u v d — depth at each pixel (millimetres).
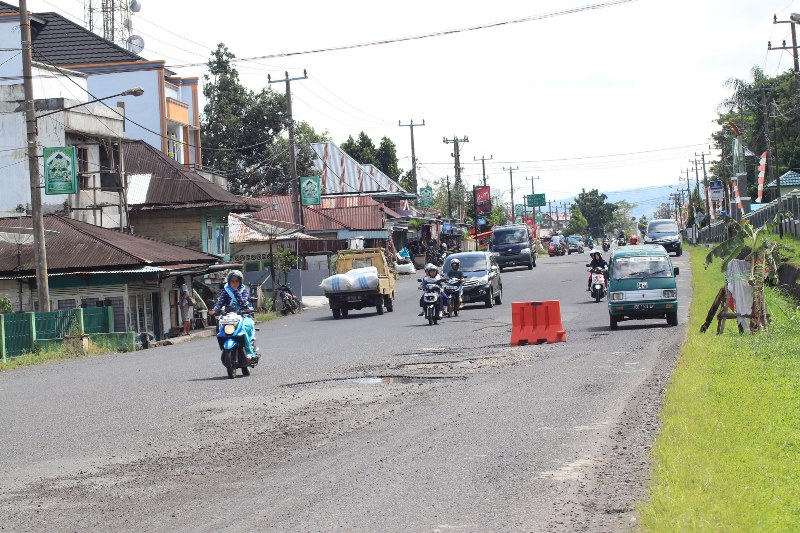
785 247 23031
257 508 8531
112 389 18844
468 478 9367
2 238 37250
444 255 83500
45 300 32781
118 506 8945
